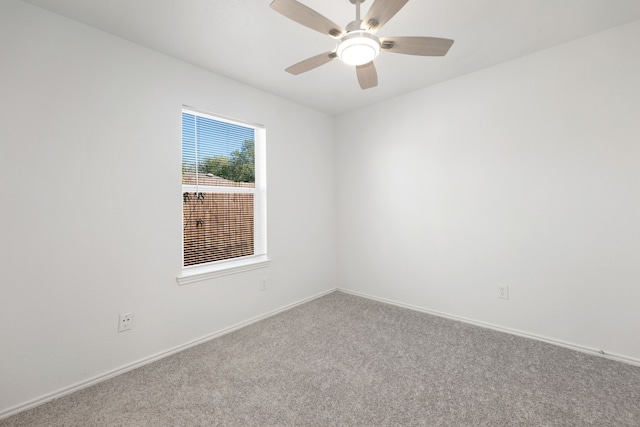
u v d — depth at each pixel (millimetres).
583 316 2203
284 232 3240
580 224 2205
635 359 2008
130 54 2094
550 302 2344
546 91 2322
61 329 1792
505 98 2523
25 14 1679
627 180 2029
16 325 1647
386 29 2018
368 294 3607
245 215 2977
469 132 2742
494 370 1981
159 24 1912
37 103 1711
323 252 3742
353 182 3711
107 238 1978
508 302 2555
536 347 2287
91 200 1908
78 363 1852
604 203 2109
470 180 2750
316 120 3650
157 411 1625
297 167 3395
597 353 2141
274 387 1830
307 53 2291
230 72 2602
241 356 2225
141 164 2143
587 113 2158
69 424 1538
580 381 1838
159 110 2244
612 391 1733
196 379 1930
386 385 1838
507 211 2543
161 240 2250
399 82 2893
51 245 1760
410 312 3117
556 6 1793
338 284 3922
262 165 3082
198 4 1724
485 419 1526
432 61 2479
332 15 1868
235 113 2758
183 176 2494
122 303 2041
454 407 1624
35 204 1705
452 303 2900
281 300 3193
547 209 2346
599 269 2135
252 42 2135
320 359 2162
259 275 2971
